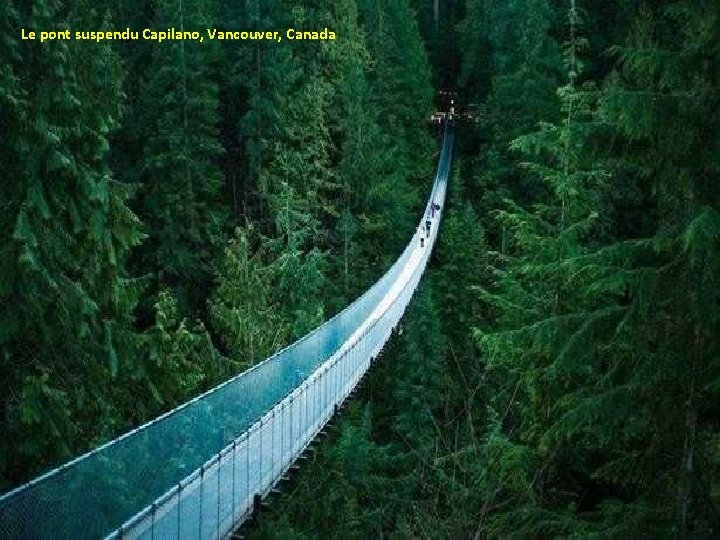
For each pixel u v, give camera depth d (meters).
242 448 10.02
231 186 32.88
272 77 30.67
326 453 17.69
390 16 48.44
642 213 17.30
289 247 25.64
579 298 10.88
